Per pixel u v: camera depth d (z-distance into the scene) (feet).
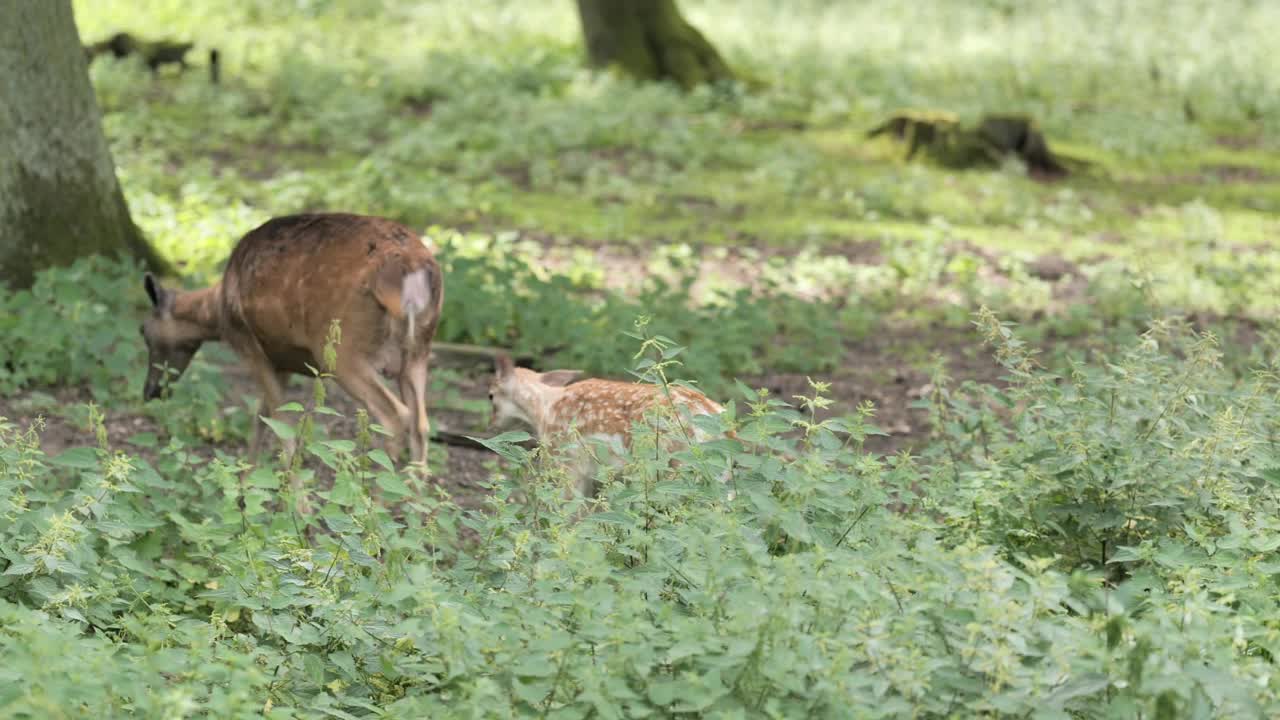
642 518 25.61
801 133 100.32
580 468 32.22
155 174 75.56
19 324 46.62
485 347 52.65
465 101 98.99
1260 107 114.93
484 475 40.98
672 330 51.29
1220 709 19.47
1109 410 29.19
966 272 65.82
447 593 23.79
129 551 27.14
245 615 28.02
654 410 27.48
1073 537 28.19
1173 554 24.90
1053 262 69.67
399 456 35.86
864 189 82.53
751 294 54.60
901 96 111.75
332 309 35.55
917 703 19.76
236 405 45.47
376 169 74.79
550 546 24.57
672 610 22.30
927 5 153.69
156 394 41.29
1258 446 28.99
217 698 20.81
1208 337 29.55
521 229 72.69
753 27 139.03
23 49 52.44
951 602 21.01
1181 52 134.00
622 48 112.78
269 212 70.54
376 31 129.59
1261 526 25.70
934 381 32.24
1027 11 151.74
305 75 105.09
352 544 26.25
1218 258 71.72
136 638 25.94
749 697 20.38
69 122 53.72
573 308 52.90
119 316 49.37
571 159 88.02
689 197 82.38
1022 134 93.50
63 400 45.03
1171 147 101.76
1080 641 19.94
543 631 21.17
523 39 127.03
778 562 21.31
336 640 25.11
